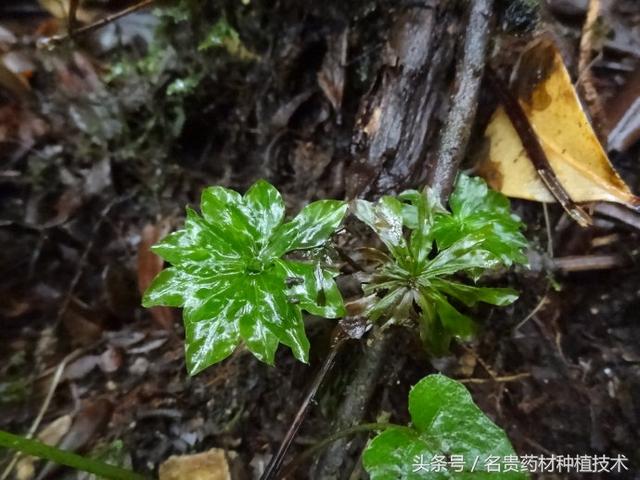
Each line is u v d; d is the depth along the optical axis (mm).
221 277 108
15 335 146
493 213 127
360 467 130
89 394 143
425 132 144
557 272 147
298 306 107
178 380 144
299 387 143
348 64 163
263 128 168
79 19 169
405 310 115
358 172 147
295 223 113
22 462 131
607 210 143
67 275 152
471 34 137
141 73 164
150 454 136
